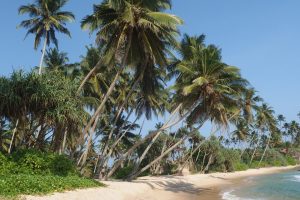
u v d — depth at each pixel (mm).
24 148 24922
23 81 24266
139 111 42031
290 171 86688
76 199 18828
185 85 33438
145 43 27438
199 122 35625
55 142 27359
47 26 35094
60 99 25203
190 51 36750
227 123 33750
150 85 32688
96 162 46312
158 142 58781
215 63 32344
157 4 28719
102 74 37969
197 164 70812
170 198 27234
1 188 16750
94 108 37812
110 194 23312
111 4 26344
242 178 58094
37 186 18438
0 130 25219
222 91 31953
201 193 32188
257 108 58906
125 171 46406
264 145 113188
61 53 40719
